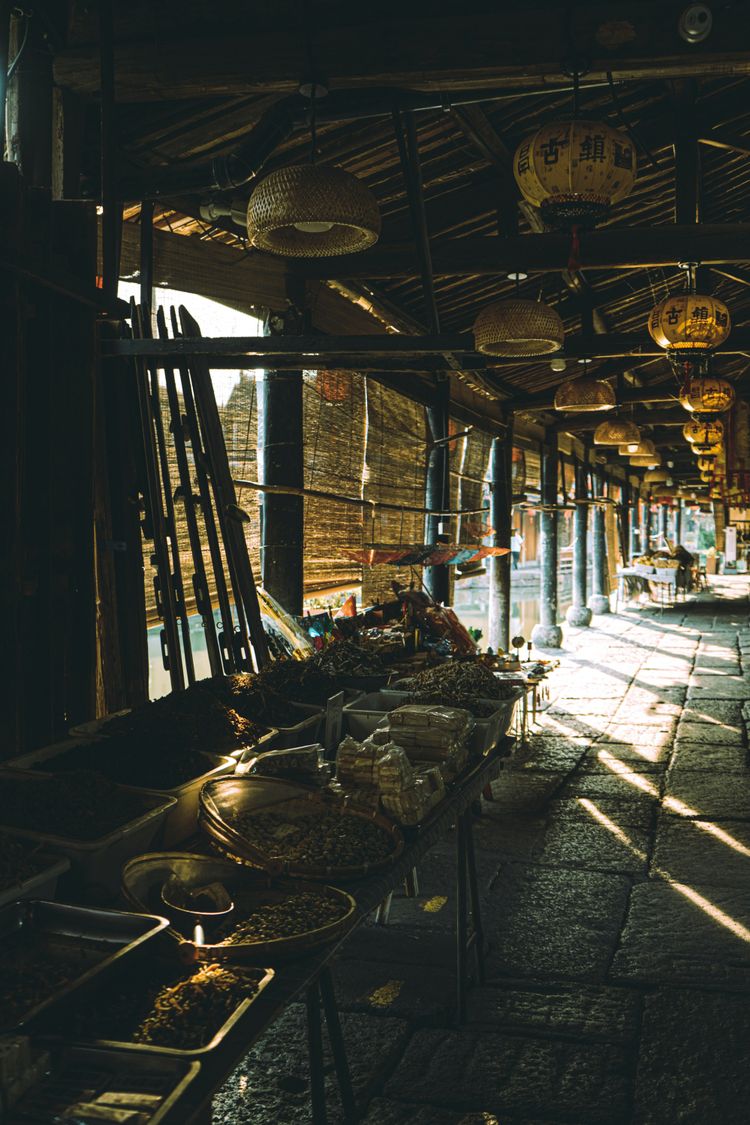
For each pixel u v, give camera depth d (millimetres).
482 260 7340
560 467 18500
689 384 9250
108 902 2701
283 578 7344
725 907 4750
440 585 10844
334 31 4656
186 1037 1953
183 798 3064
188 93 4902
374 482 9789
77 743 3604
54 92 4930
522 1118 3012
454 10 4613
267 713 4191
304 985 2217
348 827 3070
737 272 10766
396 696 5039
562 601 25703
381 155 6688
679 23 4344
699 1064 3316
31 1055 1832
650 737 8812
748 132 7969
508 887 5031
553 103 6891
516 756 8023
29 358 4332
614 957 4176
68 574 4551
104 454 5008
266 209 3717
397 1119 3002
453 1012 3674
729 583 32031
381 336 5332
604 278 10367
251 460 7633
